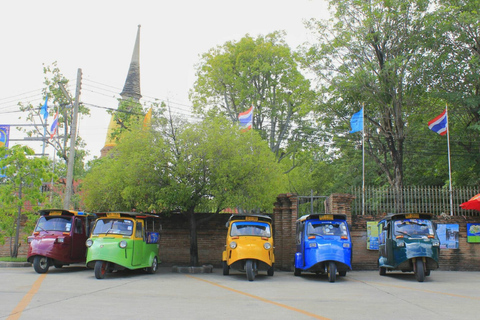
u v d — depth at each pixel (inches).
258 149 788.0
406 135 1092.5
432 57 976.9
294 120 1519.4
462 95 989.8
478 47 1007.6
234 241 625.0
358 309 358.3
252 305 370.9
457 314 338.0
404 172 1294.3
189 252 860.0
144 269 702.5
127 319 297.9
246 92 1427.2
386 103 1074.7
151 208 708.7
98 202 804.0
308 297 430.6
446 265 788.0
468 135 1122.7
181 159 724.0
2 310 328.8
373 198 809.5
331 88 1112.2
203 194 746.2
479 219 796.0
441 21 981.2
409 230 609.0
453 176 1222.9
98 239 603.5
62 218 692.1
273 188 774.5
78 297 402.9
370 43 1056.8
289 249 814.5
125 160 756.0
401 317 323.0
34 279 557.0
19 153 812.0
